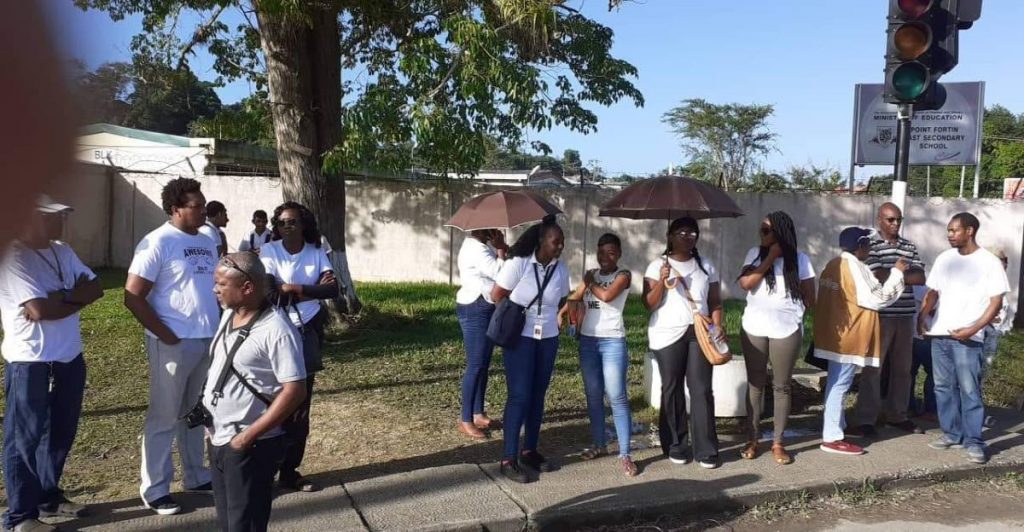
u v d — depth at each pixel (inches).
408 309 462.9
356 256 610.5
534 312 201.2
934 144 564.1
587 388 217.3
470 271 241.0
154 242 167.9
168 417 172.1
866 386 245.6
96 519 169.0
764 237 216.7
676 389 215.8
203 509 175.3
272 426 125.9
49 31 28.8
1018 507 199.2
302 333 180.7
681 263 213.9
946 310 227.0
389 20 423.8
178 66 440.1
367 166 377.1
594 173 1010.7
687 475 205.9
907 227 559.2
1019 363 368.5
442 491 189.9
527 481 197.2
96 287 167.0
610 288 208.4
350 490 189.3
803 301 216.4
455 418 259.0
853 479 204.8
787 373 215.9
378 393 287.4
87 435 236.1
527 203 241.6
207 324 173.8
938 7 237.6
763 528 183.6
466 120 363.3
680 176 226.1
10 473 158.6
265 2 323.3
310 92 390.6
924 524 187.2
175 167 665.0
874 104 571.5
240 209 625.0
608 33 451.5
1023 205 543.2
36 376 158.4
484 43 327.0
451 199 595.8
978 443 223.1
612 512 182.1
